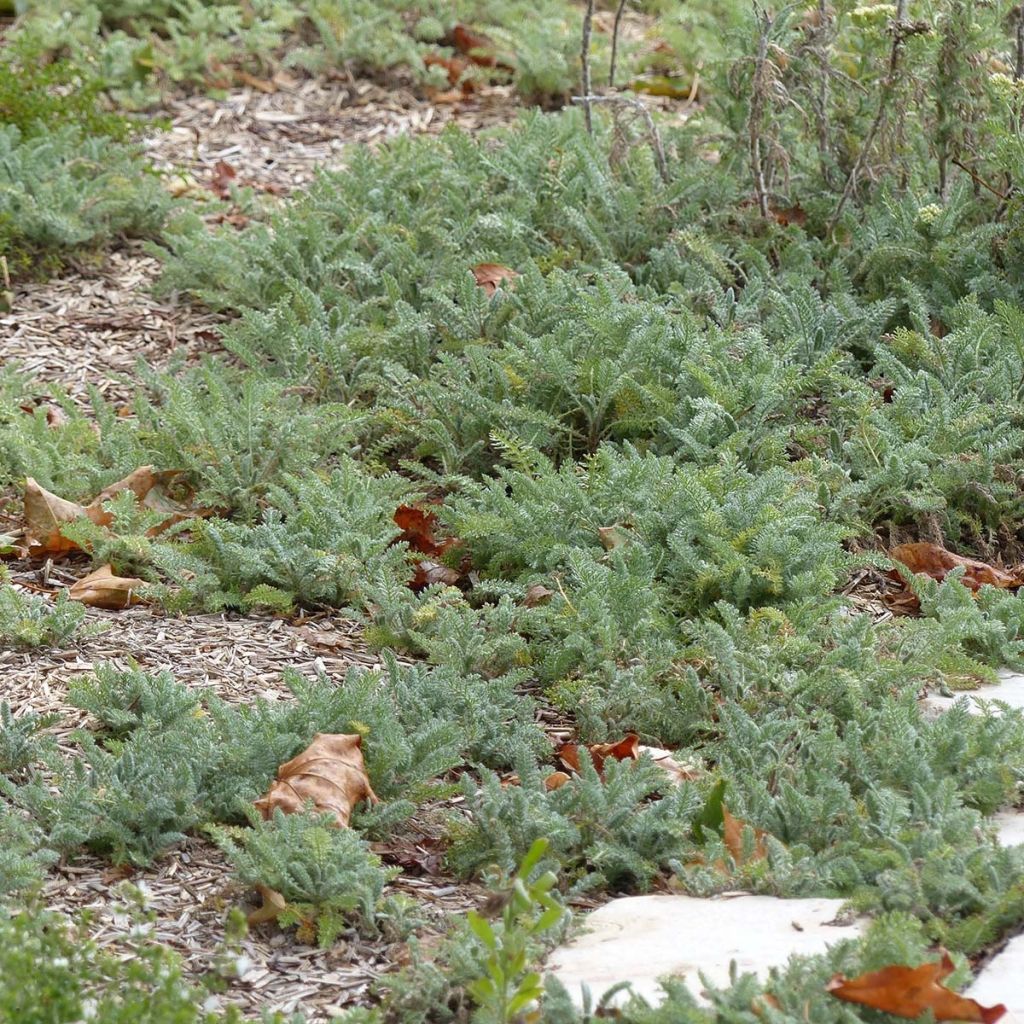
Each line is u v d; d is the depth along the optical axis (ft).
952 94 29.76
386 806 15.87
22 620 19.48
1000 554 23.84
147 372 27.09
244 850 15.21
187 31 45.19
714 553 20.67
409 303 30.12
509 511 21.90
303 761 16.01
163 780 15.70
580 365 25.25
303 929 14.21
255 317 28.07
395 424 25.76
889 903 13.97
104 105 41.11
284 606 20.93
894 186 31.12
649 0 50.49
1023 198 28.99
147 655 19.62
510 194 32.17
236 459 24.40
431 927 14.48
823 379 26.37
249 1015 13.17
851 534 21.40
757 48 31.32
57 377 28.55
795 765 16.78
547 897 12.17
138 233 34.50
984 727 16.84
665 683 19.03
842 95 32.32
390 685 18.04
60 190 33.01
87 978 12.39
